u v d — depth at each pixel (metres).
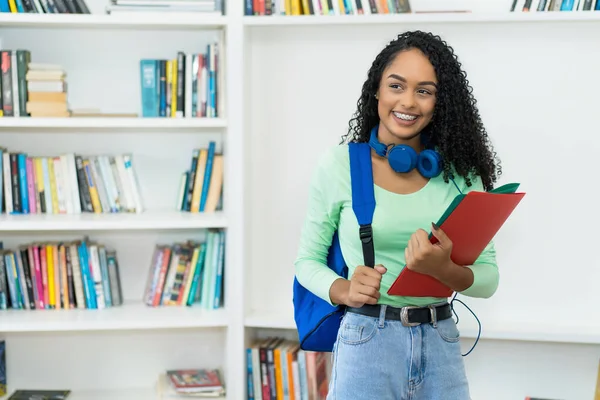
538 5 2.87
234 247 3.02
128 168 3.23
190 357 3.41
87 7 3.11
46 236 3.34
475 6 3.12
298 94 3.10
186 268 3.27
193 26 3.13
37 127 3.28
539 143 3.02
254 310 3.18
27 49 3.25
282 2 2.97
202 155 3.24
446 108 1.83
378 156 1.87
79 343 3.37
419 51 1.82
